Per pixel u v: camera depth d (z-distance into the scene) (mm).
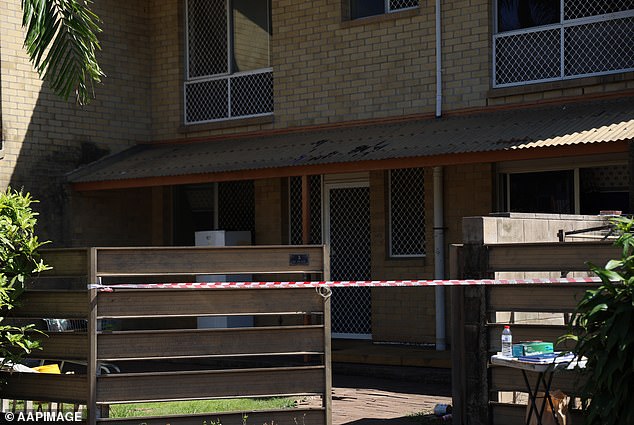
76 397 7707
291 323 16078
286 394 7922
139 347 7684
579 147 11445
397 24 15219
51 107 16641
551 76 13898
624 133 11172
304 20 16297
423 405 10422
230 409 9641
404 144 13422
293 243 16656
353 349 14562
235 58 17484
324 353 7996
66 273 7805
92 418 7562
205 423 7789
